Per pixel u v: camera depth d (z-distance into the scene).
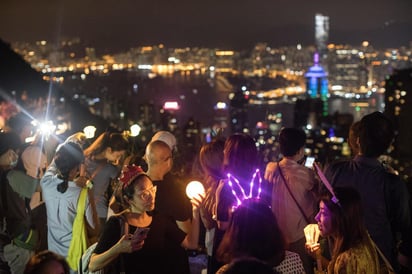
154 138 6.71
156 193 5.23
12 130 7.45
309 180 6.12
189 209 5.35
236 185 5.34
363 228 4.87
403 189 5.45
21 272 6.30
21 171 6.36
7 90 19.00
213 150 5.77
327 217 4.87
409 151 55.16
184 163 7.55
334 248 4.93
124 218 4.90
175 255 5.24
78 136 6.85
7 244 6.23
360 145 5.54
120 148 7.09
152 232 5.09
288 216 6.10
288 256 4.26
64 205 5.78
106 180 6.89
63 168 5.76
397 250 5.93
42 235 7.34
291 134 6.20
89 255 4.96
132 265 5.04
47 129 7.73
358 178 5.47
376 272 4.80
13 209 6.26
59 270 4.00
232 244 3.65
